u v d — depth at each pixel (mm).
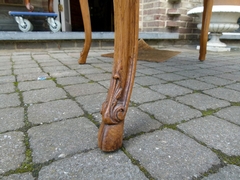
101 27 7430
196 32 3521
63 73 1317
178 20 3268
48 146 512
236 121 670
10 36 2227
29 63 1652
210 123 652
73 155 477
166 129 608
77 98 864
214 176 413
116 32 482
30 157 468
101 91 963
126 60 495
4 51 2303
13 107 761
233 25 2672
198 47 2973
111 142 474
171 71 1449
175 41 3404
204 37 1809
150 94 933
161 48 3102
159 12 3186
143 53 2346
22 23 2395
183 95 929
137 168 434
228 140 552
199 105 809
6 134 568
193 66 1652
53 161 455
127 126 621
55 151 491
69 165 441
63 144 521
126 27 474
